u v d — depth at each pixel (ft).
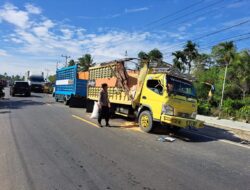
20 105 68.13
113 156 25.17
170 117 35.37
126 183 18.86
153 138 34.86
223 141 37.40
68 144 28.76
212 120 64.13
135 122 45.55
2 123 39.65
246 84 107.14
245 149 32.81
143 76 41.04
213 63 138.31
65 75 80.02
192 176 21.18
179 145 32.12
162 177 20.48
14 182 18.20
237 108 82.33
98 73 56.65
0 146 26.76
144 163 23.63
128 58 45.83
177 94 37.14
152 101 38.24
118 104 49.01
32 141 29.30
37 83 148.25
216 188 19.08
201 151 29.84
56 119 46.03
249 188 19.49
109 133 36.06
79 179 19.17
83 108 70.69
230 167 24.38
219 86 108.06
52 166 21.61
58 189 17.37
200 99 92.58
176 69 39.17
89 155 25.08
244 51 108.88
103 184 18.49
